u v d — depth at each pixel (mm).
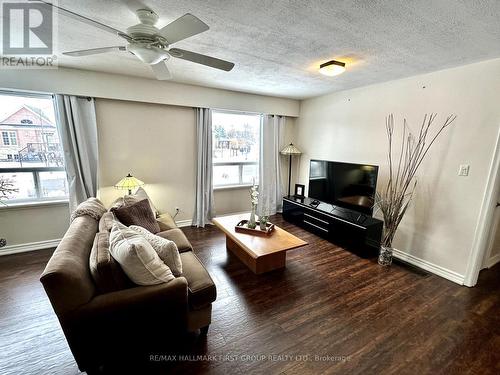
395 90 3039
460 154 2475
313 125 4418
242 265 2797
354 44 2021
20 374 1467
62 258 1333
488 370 1534
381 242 2936
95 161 3152
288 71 2830
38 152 2994
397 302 2184
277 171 4742
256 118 4547
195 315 1669
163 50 1591
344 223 3213
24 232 2969
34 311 1986
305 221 3916
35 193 3031
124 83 3133
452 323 1931
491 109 2248
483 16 1509
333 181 3613
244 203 4617
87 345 1324
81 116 3020
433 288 2412
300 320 1942
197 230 3873
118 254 1417
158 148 3633
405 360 1598
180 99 3514
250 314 2002
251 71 2854
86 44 2111
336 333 1814
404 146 2971
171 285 1474
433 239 2732
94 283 1410
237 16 1607
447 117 2555
